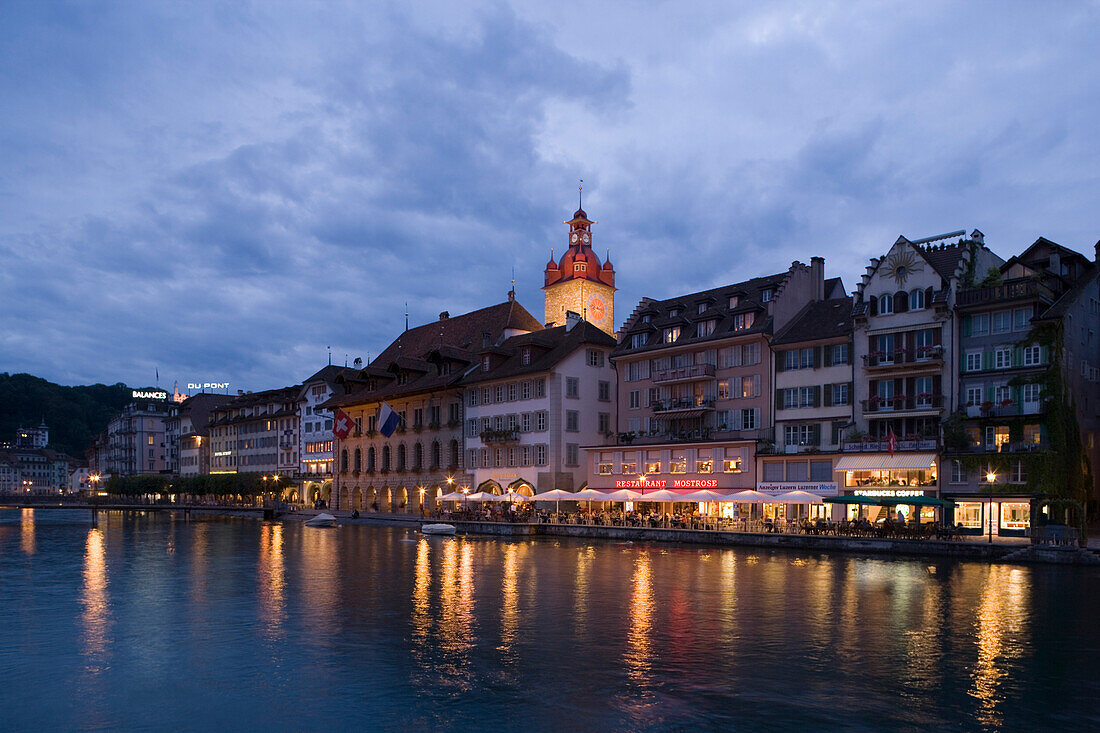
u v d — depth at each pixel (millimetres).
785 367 64625
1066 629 25797
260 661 22328
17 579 38938
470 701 18875
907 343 57719
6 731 17344
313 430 128500
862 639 24516
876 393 59062
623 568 41531
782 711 18109
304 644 24234
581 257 121125
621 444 75250
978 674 20828
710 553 49344
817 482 60406
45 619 28312
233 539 64562
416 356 109438
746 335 66625
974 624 26578
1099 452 56719
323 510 103312
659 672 21031
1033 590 33375
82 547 57688
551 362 78250
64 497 159375
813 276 69938
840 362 61250
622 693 19359
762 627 26234
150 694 19594
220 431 161125
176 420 183625
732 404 68312
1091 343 57125
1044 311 52719
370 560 46500
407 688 19828
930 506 53719
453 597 32250
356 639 24844
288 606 30547
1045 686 19859
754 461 64812
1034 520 49750
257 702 18953
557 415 77750
